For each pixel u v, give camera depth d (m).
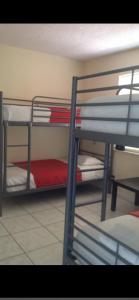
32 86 4.35
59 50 4.13
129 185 3.31
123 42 3.47
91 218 3.15
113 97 1.57
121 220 1.88
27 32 3.26
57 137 4.80
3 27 3.09
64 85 4.74
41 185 3.43
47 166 3.97
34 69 4.32
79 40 3.48
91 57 4.50
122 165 4.22
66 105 4.36
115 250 1.47
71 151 1.86
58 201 3.72
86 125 1.77
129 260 1.40
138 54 3.78
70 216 1.87
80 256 1.70
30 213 3.23
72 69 4.80
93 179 3.92
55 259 2.19
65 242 1.87
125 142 1.42
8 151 4.26
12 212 3.24
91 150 4.80
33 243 2.46
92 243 1.67
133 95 1.42
